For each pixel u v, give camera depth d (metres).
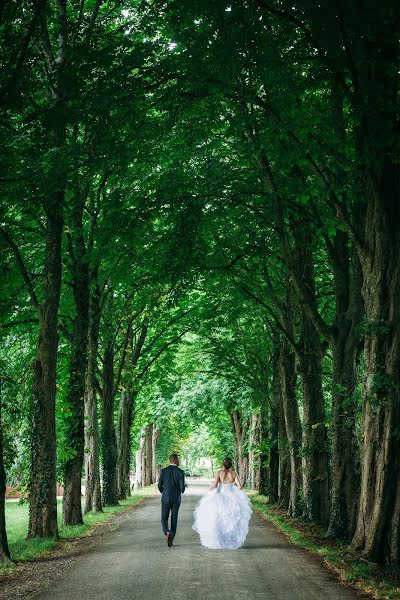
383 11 9.34
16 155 14.02
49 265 17.25
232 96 13.69
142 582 9.64
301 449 21.50
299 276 16.77
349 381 16.41
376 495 12.10
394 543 11.89
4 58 12.80
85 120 12.79
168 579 9.90
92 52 12.69
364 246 12.91
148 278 19.27
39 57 13.39
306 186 15.39
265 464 33.19
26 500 19.05
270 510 27.34
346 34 10.09
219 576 10.19
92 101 12.52
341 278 17.02
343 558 12.06
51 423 16.81
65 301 24.59
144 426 59.09
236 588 9.20
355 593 9.00
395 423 12.07
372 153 11.74
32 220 19.50
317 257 24.20
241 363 35.56
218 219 18.45
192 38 13.18
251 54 11.67
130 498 39.91
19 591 9.23
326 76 11.63
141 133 14.40
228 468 14.30
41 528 16.28
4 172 13.89
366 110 10.88
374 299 12.52
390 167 12.23
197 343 37.28
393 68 10.53
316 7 9.79
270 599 8.46
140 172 17.83
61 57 17.38
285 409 25.09
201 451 94.94
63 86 12.66
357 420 16.50
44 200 15.48
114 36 13.86
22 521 27.22
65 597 8.59
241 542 13.83
